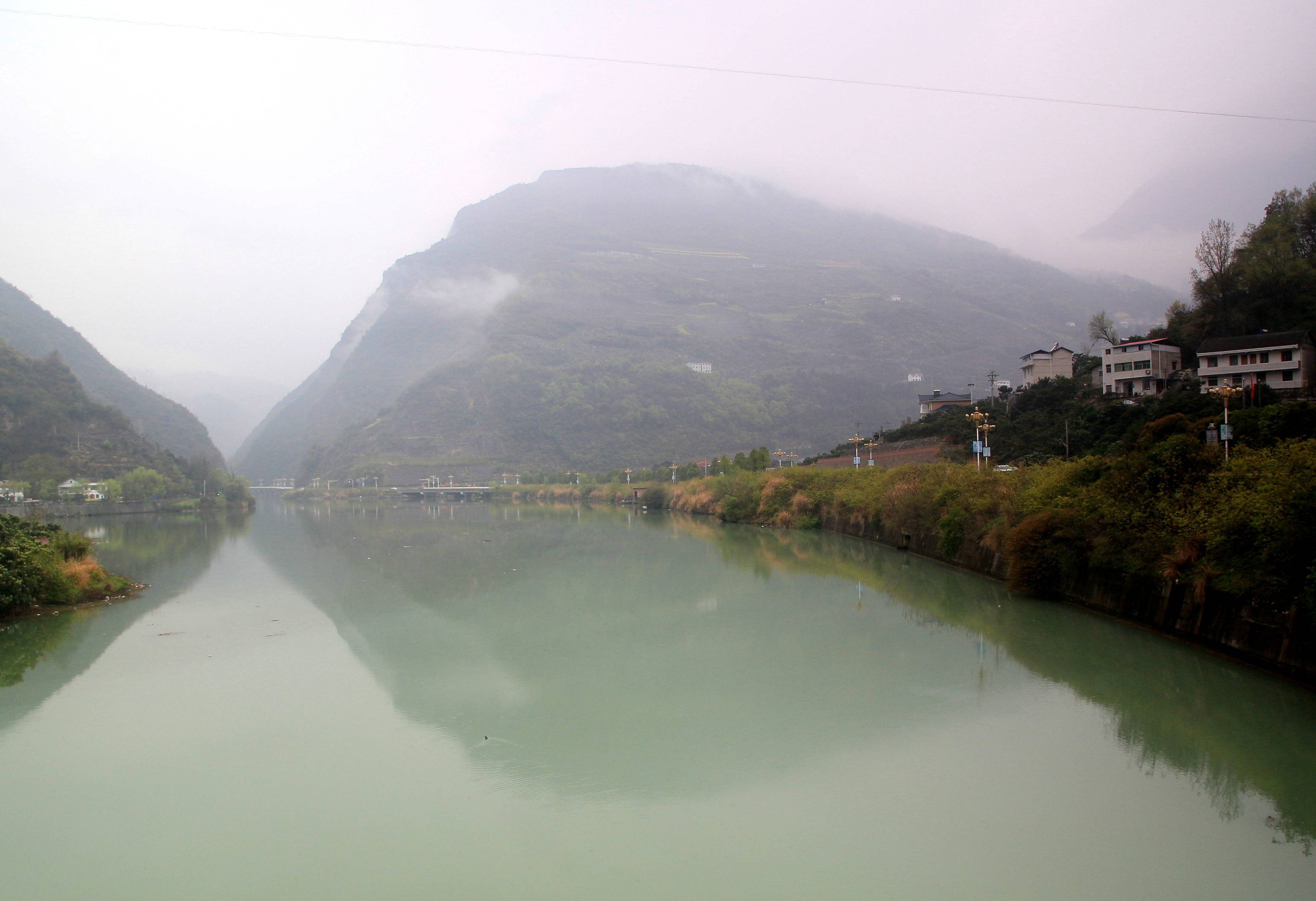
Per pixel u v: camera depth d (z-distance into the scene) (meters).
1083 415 72.19
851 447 117.00
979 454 64.56
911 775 19.52
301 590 47.53
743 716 23.77
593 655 31.11
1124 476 33.91
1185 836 16.47
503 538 82.88
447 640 33.94
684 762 20.45
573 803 18.38
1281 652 23.34
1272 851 15.86
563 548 71.31
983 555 45.75
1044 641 30.75
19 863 16.12
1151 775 19.27
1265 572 24.06
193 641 33.88
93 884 15.32
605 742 21.94
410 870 15.62
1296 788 18.47
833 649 31.20
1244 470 28.52
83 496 135.50
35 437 149.75
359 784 19.47
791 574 50.91
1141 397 72.44
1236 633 25.47
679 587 47.03
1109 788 18.66
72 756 21.36
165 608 41.50
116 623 37.56
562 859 15.98
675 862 15.81
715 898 14.61
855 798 18.36
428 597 44.94
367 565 60.66
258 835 17.11
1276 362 64.06
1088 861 15.62
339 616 39.22
